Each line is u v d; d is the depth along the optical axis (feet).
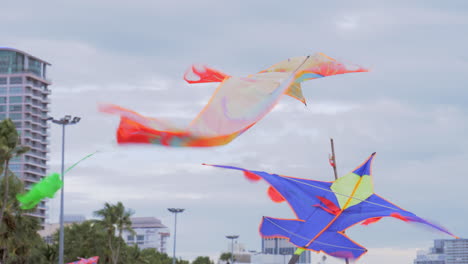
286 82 49.65
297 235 94.12
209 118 44.45
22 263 215.72
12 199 201.36
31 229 208.03
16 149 194.29
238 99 46.60
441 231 86.28
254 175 91.81
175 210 433.89
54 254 296.71
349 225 93.56
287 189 93.15
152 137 39.19
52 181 67.97
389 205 93.30
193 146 41.14
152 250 535.60
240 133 44.73
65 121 232.73
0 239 197.88
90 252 334.85
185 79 54.08
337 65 56.95
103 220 337.93
